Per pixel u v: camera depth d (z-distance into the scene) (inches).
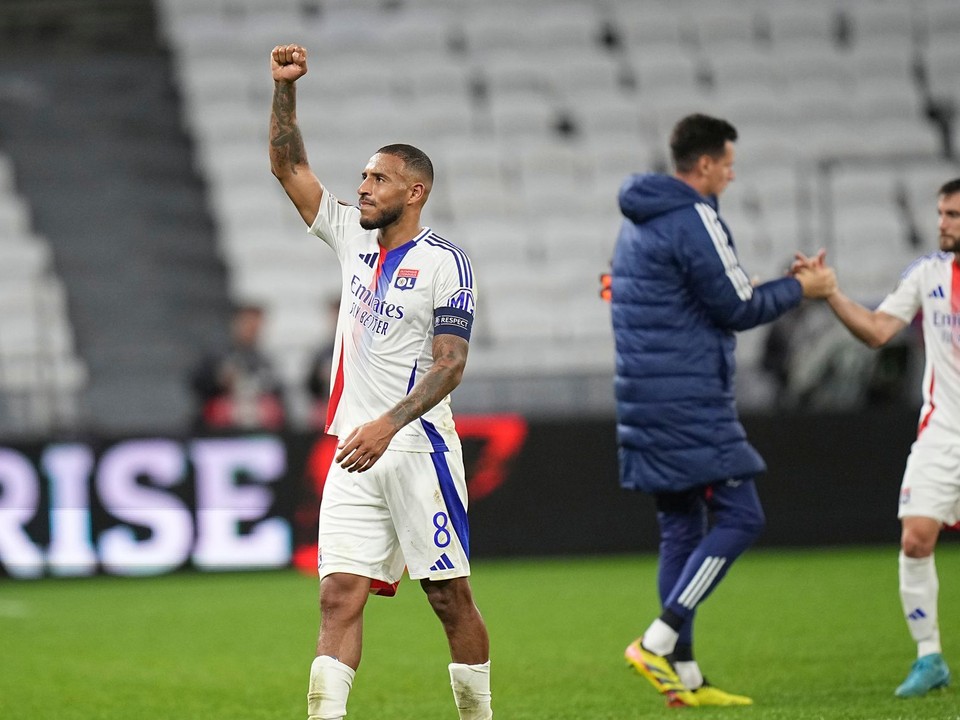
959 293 732.0
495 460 1494.8
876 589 1193.4
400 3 2583.7
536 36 2539.4
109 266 2171.5
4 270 2134.6
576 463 1496.1
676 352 717.9
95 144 2357.3
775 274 2199.8
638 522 1498.5
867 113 2465.6
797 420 1504.7
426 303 548.4
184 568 1438.2
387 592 571.8
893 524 1505.9
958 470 727.7
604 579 1330.0
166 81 2464.3
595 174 2359.7
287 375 1592.0
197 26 2532.0
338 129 2381.9
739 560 1437.0
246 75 2469.2
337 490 554.3
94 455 1434.5
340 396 561.9
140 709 749.3
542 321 2113.7
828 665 834.8
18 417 1489.9
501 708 728.3
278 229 2258.9
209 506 1445.6
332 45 2512.3
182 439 1445.6
